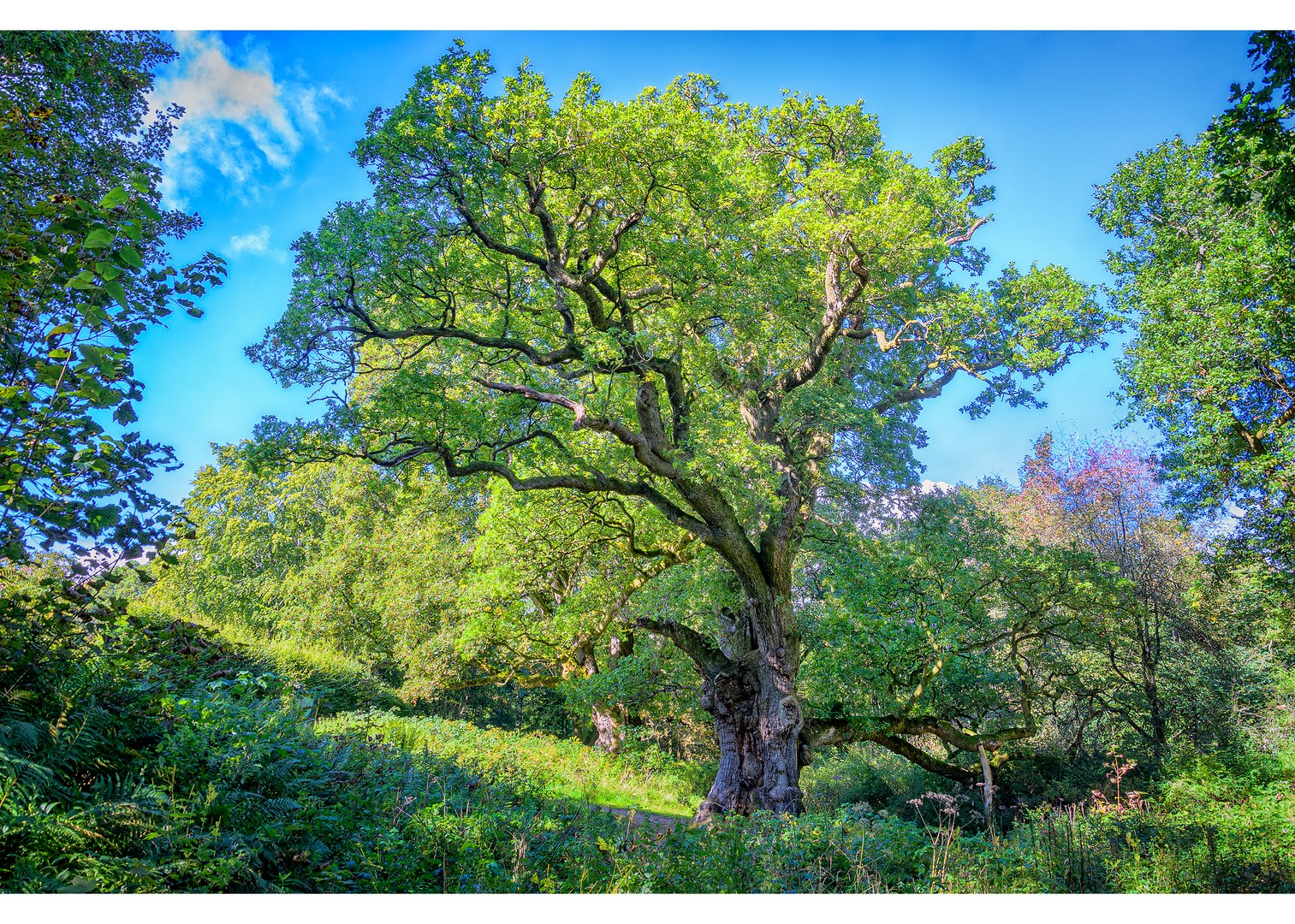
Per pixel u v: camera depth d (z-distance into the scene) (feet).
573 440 54.29
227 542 108.27
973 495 82.12
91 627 18.31
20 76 24.79
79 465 15.03
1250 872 26.14
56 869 12.80
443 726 53.88
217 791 17.44
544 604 81.66
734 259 50.39
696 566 56.03
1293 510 46.75
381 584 90.53
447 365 52.70
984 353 66.33
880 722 57.21
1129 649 66.28
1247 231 45.37
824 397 53.83
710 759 91.30
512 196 43.50
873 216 49.03
